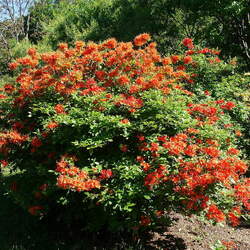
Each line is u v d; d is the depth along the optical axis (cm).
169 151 422
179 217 571
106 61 605
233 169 420
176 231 531
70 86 543
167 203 441
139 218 451
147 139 456
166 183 427
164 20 1666
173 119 453
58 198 489
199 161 420
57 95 537
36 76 593
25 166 550
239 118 635
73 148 459
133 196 416
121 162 445
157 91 480
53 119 498
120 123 436
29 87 567
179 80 645
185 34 1455
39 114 546
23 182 543
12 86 616
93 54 594
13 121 600
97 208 471
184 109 482
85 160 465
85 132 467
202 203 406
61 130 479
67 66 562
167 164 439
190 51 705
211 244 502
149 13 1792
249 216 509
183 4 1384
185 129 465
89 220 509
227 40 1302
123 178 431
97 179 433
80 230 534
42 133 502
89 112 464
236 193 443
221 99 620
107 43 623
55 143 495
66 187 400
